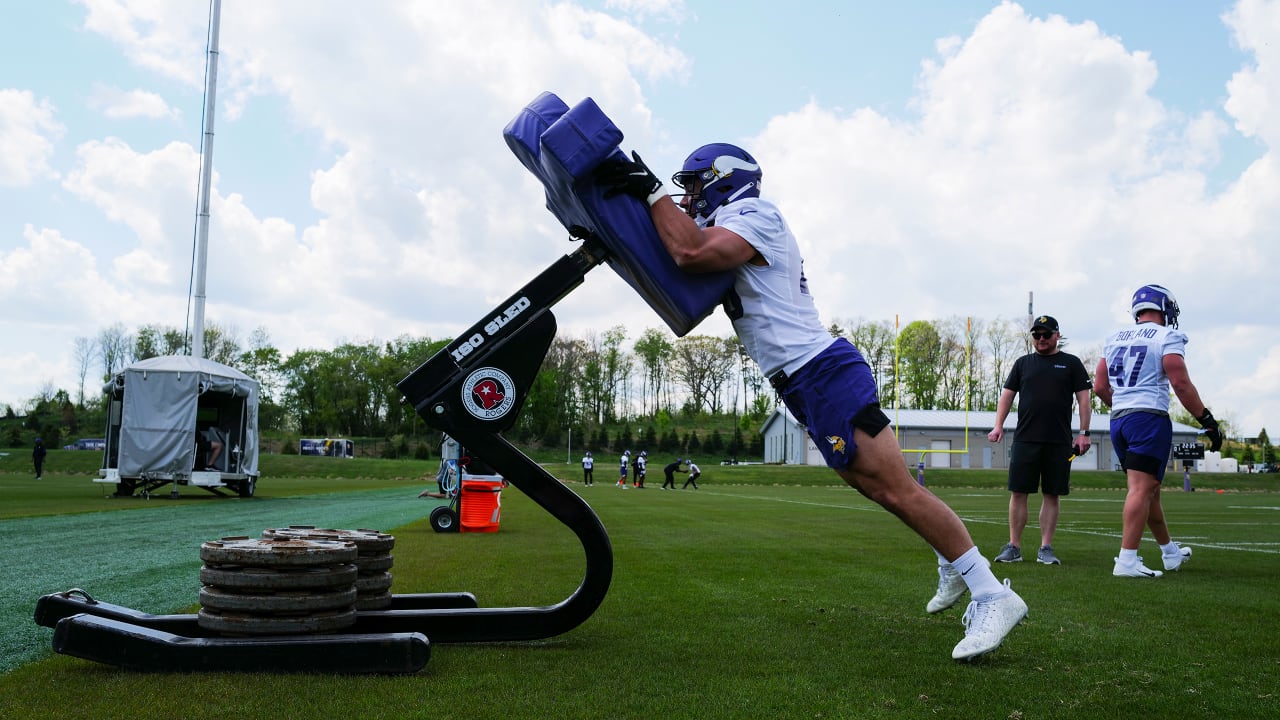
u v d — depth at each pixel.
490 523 9.26
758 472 52.88
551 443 85.69
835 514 13.41
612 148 2.75
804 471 53.59
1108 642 3.14
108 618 2.78
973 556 2.84
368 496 19.98
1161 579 5.19
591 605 2.99
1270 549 7.52
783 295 2.92
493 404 2.90
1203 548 7.61
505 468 2.95
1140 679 2.56
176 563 5.80
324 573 2.63
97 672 2.50
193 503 15.53
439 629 3.01
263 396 82.88
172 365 17.33
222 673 2.49
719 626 3.43
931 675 2.60
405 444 77.62
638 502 19.11
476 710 2.13
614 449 85.75
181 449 17.11
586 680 2.48
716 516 12.68
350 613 2.74
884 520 11.65
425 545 7.40
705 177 3.09
